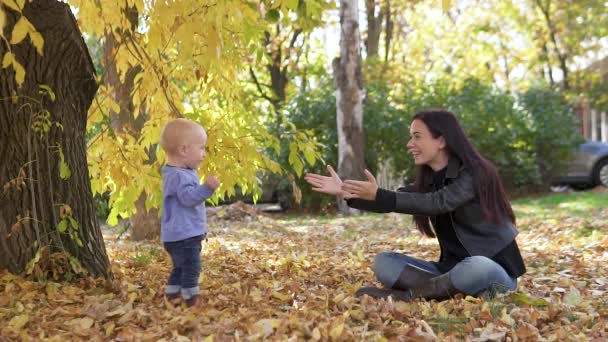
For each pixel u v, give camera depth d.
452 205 4.04
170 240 4.01
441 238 4.42
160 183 5.51
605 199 14.23
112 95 7.88
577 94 24.55
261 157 5.33
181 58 4.20
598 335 3.44
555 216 11.68
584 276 5.52
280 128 16.34
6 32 4.19
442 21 26.44
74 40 4.43
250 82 22.14
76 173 4.61
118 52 5.65
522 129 17.39
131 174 5.61
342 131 15.31
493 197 4.08
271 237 10.27
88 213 4.67
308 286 5.00
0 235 4.43
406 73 24.38
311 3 5.39
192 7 4.12
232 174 5.35
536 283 5.12
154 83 5.53
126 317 3.59
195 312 3.72
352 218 14.29
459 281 4.05
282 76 22.94
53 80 4.43
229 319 3.60
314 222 13.71
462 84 18.34
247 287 4.62
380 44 28.89
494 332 3.41
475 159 4.12
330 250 8.31
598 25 23.05
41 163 4.42
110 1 5.15
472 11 25.70
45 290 4.21
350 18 15.16
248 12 4.43
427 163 4.30
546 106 17.75
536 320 3.65
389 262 4.41
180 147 4.03
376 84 17.59
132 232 9.88
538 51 24.78
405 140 16.62
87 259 4.59
